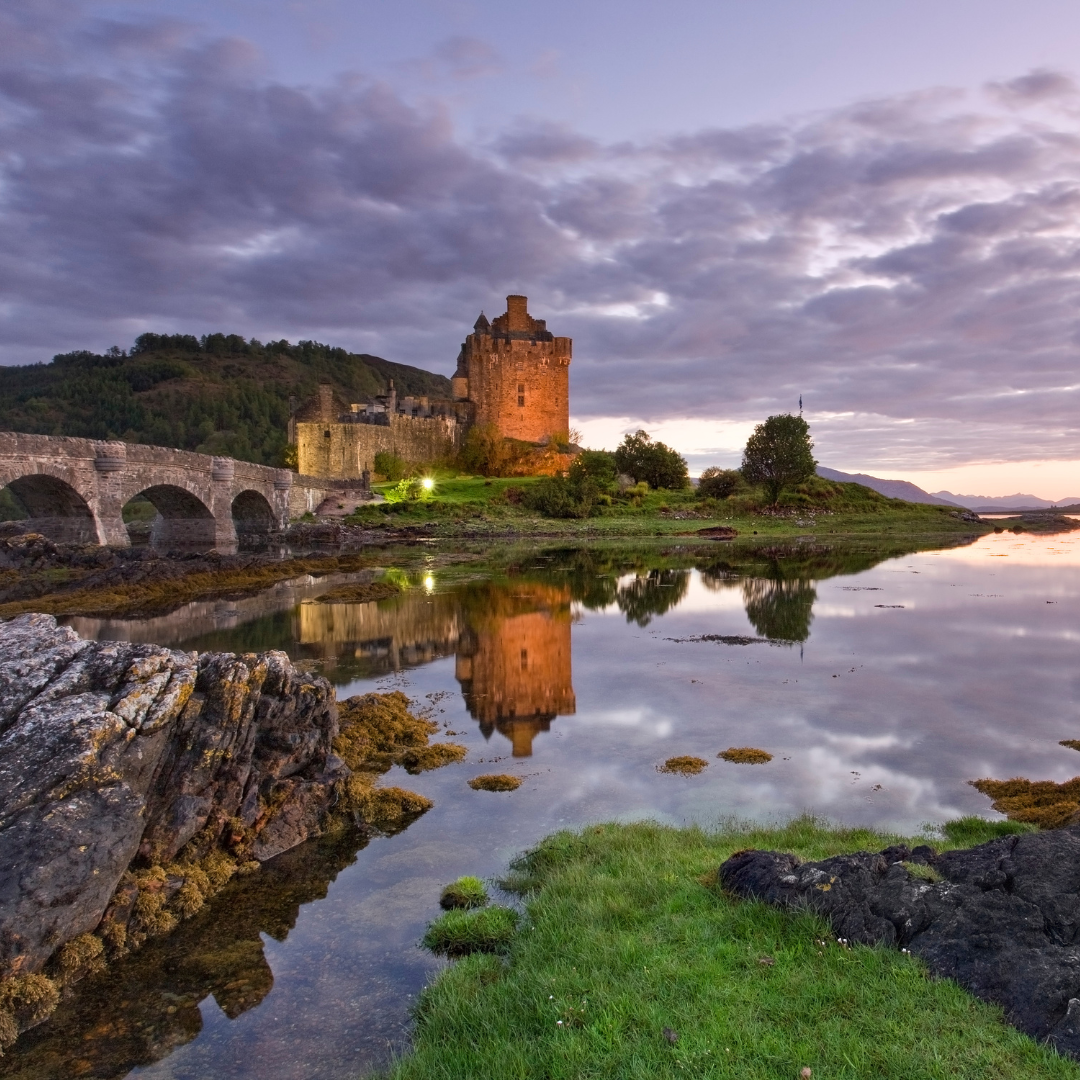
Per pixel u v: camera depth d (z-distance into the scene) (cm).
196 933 898
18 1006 731
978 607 3312
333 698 1329
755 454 10588
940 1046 567
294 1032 714
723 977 679
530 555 6288
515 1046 621
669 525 9300
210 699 1104
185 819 1012
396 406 12600
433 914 923
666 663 2278
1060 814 1102
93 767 895
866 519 10262
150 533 7125
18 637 1136
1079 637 2628
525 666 2253
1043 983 605
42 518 4609
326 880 1021
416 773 1409
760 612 3238
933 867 789
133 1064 680
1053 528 10188
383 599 3650
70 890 802
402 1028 713
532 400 13088
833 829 1098
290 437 12106
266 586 4216
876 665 2228
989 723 1659
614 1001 656
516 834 1146
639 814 1203
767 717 1720
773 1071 560
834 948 696
